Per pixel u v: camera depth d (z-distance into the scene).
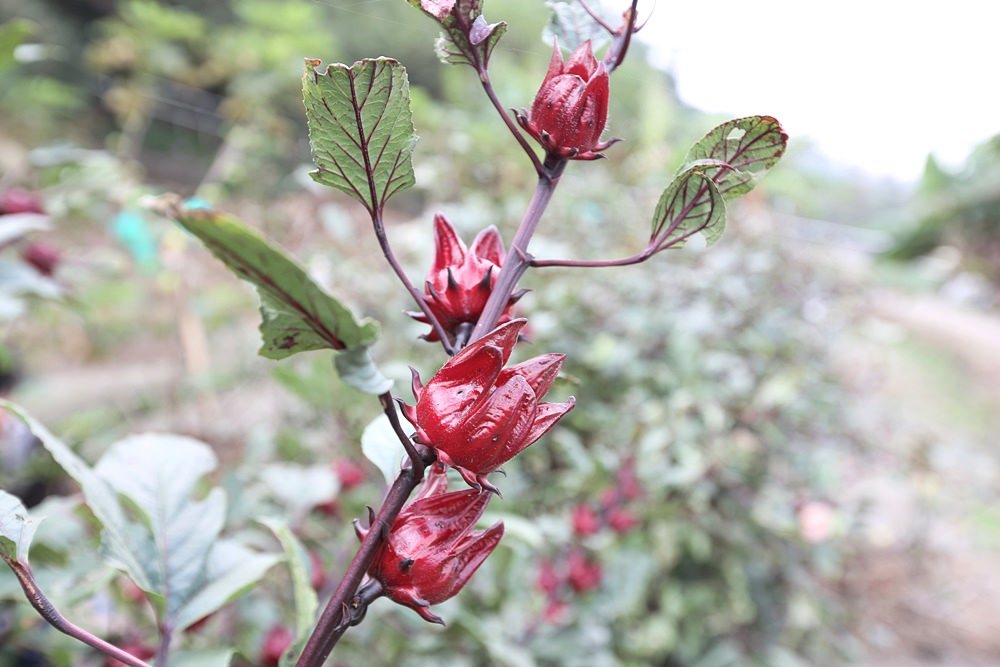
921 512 1.65
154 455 0.42
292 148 1.88
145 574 0.38
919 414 2.38
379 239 0.28
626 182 1.81
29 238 1.00
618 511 0.82
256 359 1.44
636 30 0.29
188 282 1.60
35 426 0.37
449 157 1.53
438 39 0.28
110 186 0.98
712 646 1.19
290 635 0.55
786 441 1.32
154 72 1.98
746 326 1.41
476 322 0.30
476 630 0.56
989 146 3.25
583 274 1.25
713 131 0.29
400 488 0.26
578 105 0.27
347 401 0.75
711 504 1.15
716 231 0.29
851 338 1.94
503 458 0.25
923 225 3.63
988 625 1.57
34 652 0.57
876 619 1.53
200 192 1.57
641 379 1.15
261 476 0.77
